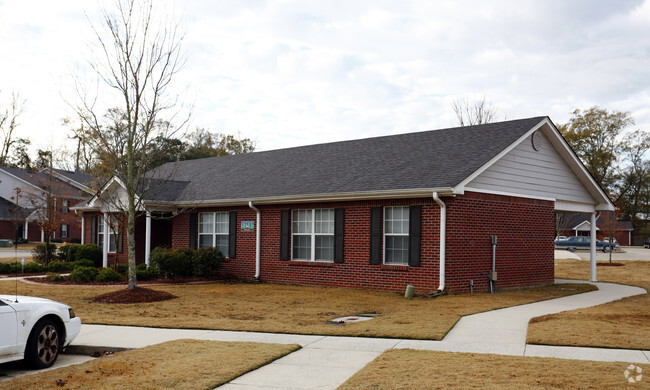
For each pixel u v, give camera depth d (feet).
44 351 26.16
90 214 87.97
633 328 32.09
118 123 66.13
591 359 24.97
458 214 50.65
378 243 53.88
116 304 45.19
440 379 21.34
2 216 175.22
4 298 26.18
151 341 30.17
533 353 26.35
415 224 51.47
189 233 72.08
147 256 69.87
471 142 58.65
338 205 57.57
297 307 43.24
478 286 52.85
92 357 28.78
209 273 67.05
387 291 53.06
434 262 49.96
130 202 49.85
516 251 57.93
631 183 232.12
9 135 194.59
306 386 21.53
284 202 61.16
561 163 65.72
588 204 71.41
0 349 24.06
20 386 21.65
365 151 68.39
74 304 45.14
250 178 72.54
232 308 42.78
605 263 108.06
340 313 40.27
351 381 21.39
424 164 55.83
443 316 37.22
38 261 88.48
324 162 69.21
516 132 57.31
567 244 171.63
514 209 57.77
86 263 76.69
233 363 24.48
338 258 57.21
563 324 33.47
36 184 164.55
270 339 30.60
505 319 36.60
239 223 66.85
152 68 50.29
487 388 19.99
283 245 61.98
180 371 23.22
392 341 29.71
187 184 78.69
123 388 21.03
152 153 53.88
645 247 212.84
